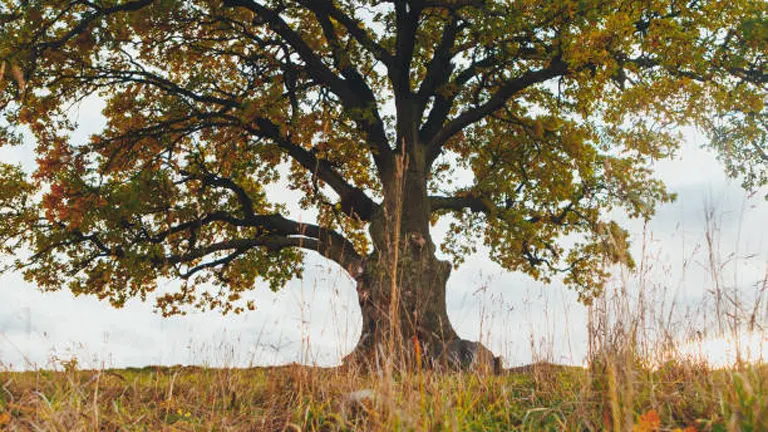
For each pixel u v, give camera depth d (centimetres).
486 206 1370
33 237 1370
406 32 1226
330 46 1307
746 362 343
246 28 1328
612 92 1193
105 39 1147
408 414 330
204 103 1328
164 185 1259
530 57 1211
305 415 415
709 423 302
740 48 1105
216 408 475
